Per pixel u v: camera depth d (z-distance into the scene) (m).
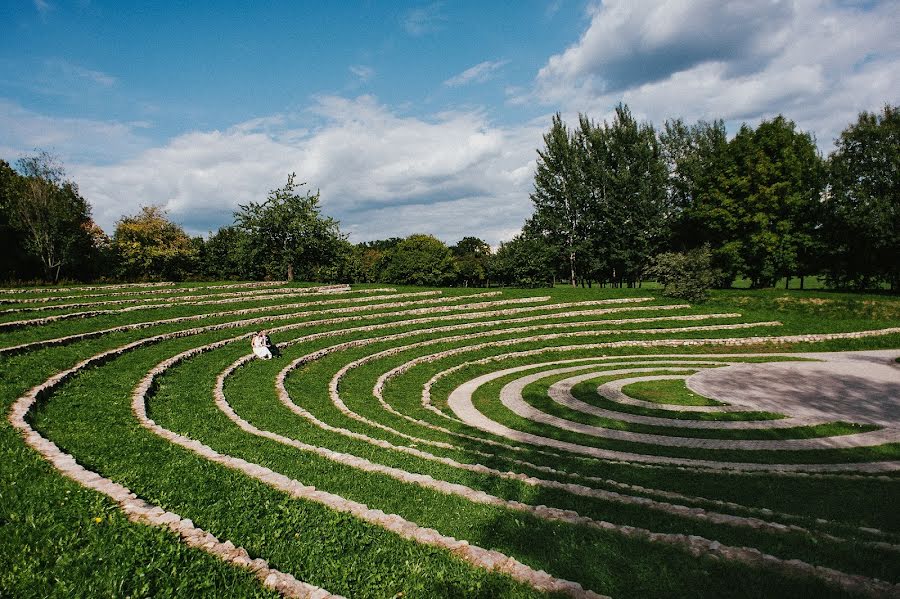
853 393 26.20
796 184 53.69
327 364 27.48
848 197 50.38
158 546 6.97
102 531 7.25
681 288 52.12
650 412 23.53
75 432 12.02
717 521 10.49
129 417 14.02
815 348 39.75
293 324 33.56
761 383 28.61
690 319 45.34
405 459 13.48
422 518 9.44
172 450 11.45
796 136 57.38
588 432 20.81
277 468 11.38
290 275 60.81
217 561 6.80
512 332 39.50
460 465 13.43
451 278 89.50
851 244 52.25
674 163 67.31
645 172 65.69
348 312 39.44
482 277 91.81
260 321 33.09
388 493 10.45
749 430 20.78
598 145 66.31
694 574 7.74
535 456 16.45
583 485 13.26
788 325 44.16
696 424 21.67
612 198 64.19
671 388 27.66
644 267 64.44
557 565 7.98
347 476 11.28
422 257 87.94
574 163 66.25
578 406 24.59
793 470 16.12
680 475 14.97
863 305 47.22
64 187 54.44
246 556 7.04
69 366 18.38
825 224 53.88
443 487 11.05
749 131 55.78
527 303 49.00
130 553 6.73
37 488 8.33
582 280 76.69
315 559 7.32
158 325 28.06
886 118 49.78
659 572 7.82
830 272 56.75
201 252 83.06
